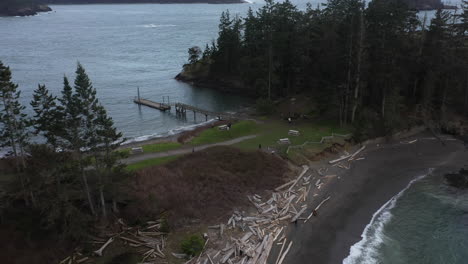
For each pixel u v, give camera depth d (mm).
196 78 114625
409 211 42312
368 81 66438
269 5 80312
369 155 57438
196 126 73875
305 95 82688
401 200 44750
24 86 103062
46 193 34562
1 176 39438
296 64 82438
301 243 36312
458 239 37344
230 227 38438
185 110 83812
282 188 46625
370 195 45719
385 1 64438
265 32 78812
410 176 50875
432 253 35188
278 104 81000
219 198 42781
